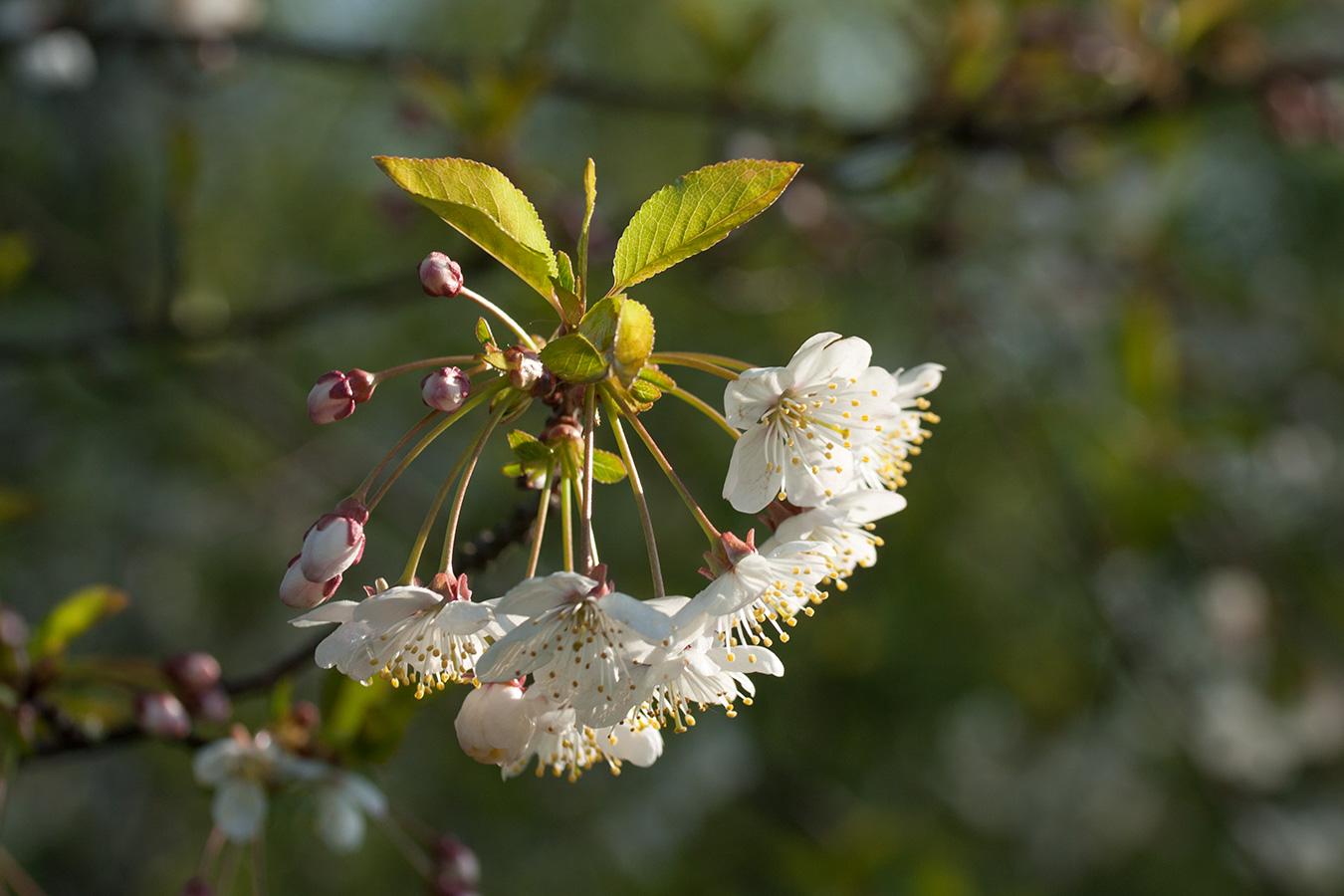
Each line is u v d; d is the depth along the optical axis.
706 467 1.23
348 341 1.40
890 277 1.17
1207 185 1.30
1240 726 1.21
